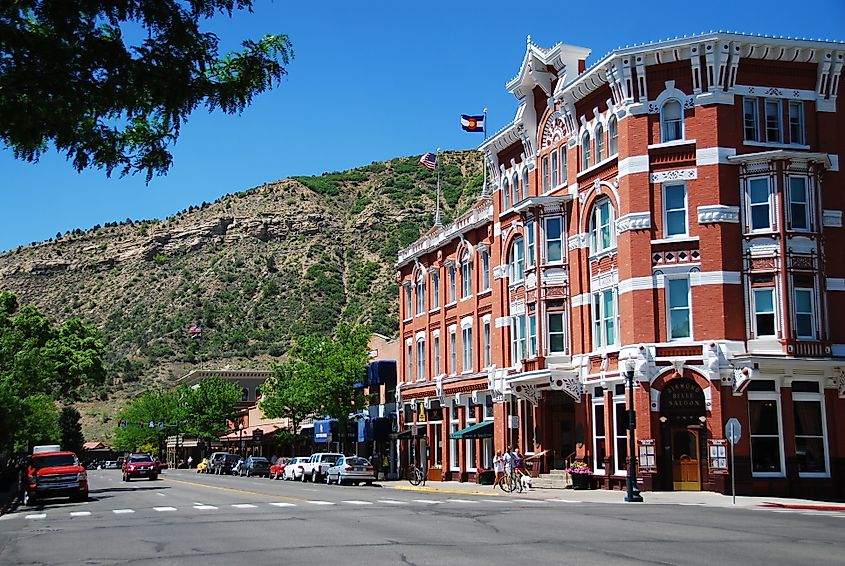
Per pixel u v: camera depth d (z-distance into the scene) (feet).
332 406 218.18
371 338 248.52
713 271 121.29
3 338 192.85
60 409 588.91
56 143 39.14
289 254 618.03
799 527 71.00
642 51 125.18
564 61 143.23
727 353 119.65
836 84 128.36
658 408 121.70
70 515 99.50
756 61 126.21
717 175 122.42
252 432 336.29
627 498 107.55
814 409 121.90
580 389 136.05
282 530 73.10
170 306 602.85
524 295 150.61
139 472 217.97
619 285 127.85
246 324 556.51
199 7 37.78
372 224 627.87
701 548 56.24
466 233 178.40
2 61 35.65
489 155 165.99
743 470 117.39
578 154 140.15
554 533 66.44
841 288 124.26
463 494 132.87
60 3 35.12
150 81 37.37
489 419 168.66
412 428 201.05
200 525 80.23
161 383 527.81
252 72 40.24
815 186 123.85
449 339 186.50
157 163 41.81
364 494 134.41
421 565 50.08
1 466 223.92
